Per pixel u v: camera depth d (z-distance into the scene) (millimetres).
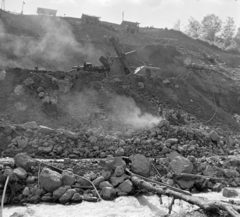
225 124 23062
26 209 10195
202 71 30281
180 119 20484
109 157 12719
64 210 10234
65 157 14422
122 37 39562
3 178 10953
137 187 12102
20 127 15414
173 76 29625
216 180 14211
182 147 16266
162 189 10906
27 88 19141
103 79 21703
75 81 20953
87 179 11844
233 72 37094
